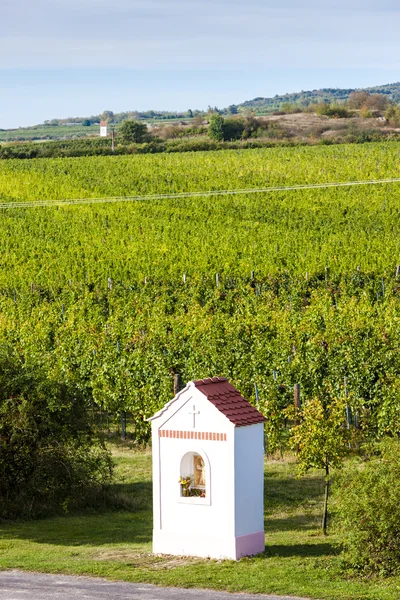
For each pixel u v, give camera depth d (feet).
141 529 73.97
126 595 51.75
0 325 140.05
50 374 87.45
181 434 61.82
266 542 65.98
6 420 78.48
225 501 60.54
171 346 118.52
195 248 209.67
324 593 51.31
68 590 53.36
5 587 54.65
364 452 94.02
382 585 54.13
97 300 162.71
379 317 126.21
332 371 108.17
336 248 202.90
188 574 56.34
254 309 143.13
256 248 207.10
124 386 111.75
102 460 85.97
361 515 57.67
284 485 86.53
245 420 60.90
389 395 100.83
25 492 79.82
